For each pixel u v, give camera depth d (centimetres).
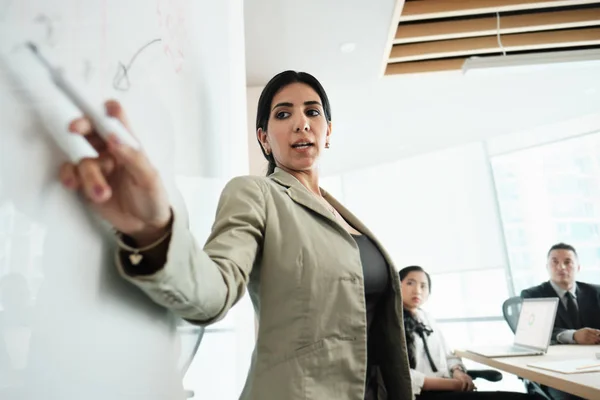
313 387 57
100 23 39
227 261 47
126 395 37
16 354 27
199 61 74
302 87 93
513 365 160
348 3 230
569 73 323
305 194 72
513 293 441
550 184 439
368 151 481
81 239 33
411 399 74
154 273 33
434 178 502
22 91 29
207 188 73
